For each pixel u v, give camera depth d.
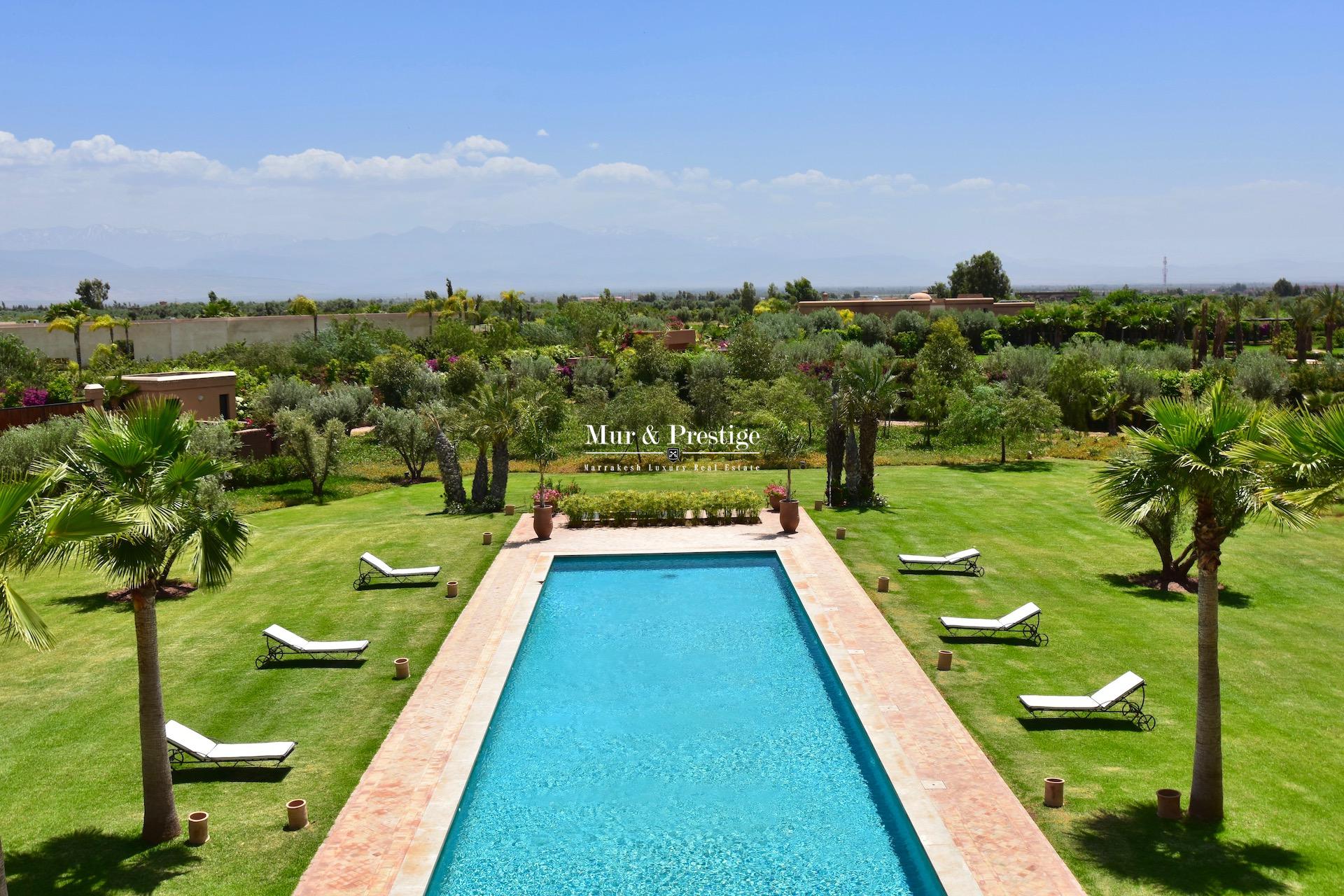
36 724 14.59
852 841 11.67
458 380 54.19
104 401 38.22
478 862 11.28
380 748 13.68
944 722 14.28
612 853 11.45
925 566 22.92
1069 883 10.13
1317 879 10.18
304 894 10.18
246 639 18.30
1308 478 10.78
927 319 87.50
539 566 23.36
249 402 45.44
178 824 11.50
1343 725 14.07
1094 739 13.74
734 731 14.88
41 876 10.59
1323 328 82.00
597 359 58.41
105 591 21.67
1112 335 87.12
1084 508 28.84
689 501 28.03
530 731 14.91
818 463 38.28
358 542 25.92
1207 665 11.43
